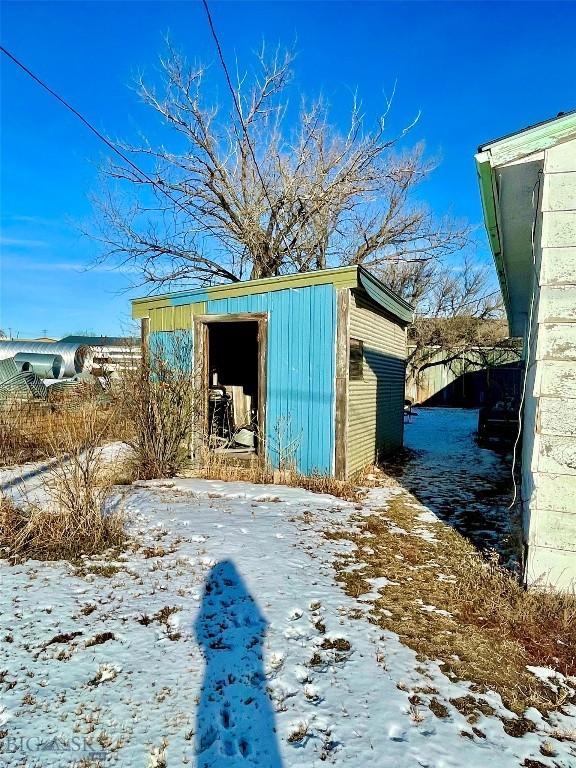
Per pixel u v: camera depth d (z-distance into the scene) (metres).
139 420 6.39
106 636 2.57
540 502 2.94
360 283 5.99
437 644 2.60
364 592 3.19
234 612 2.84
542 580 2.96
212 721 1.98
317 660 2.42
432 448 10.06
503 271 5.18
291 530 4.30
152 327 7.70
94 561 3.53
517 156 2.94
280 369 6.45
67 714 1.99
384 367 8.30
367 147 12.88
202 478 6.38
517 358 19.69
